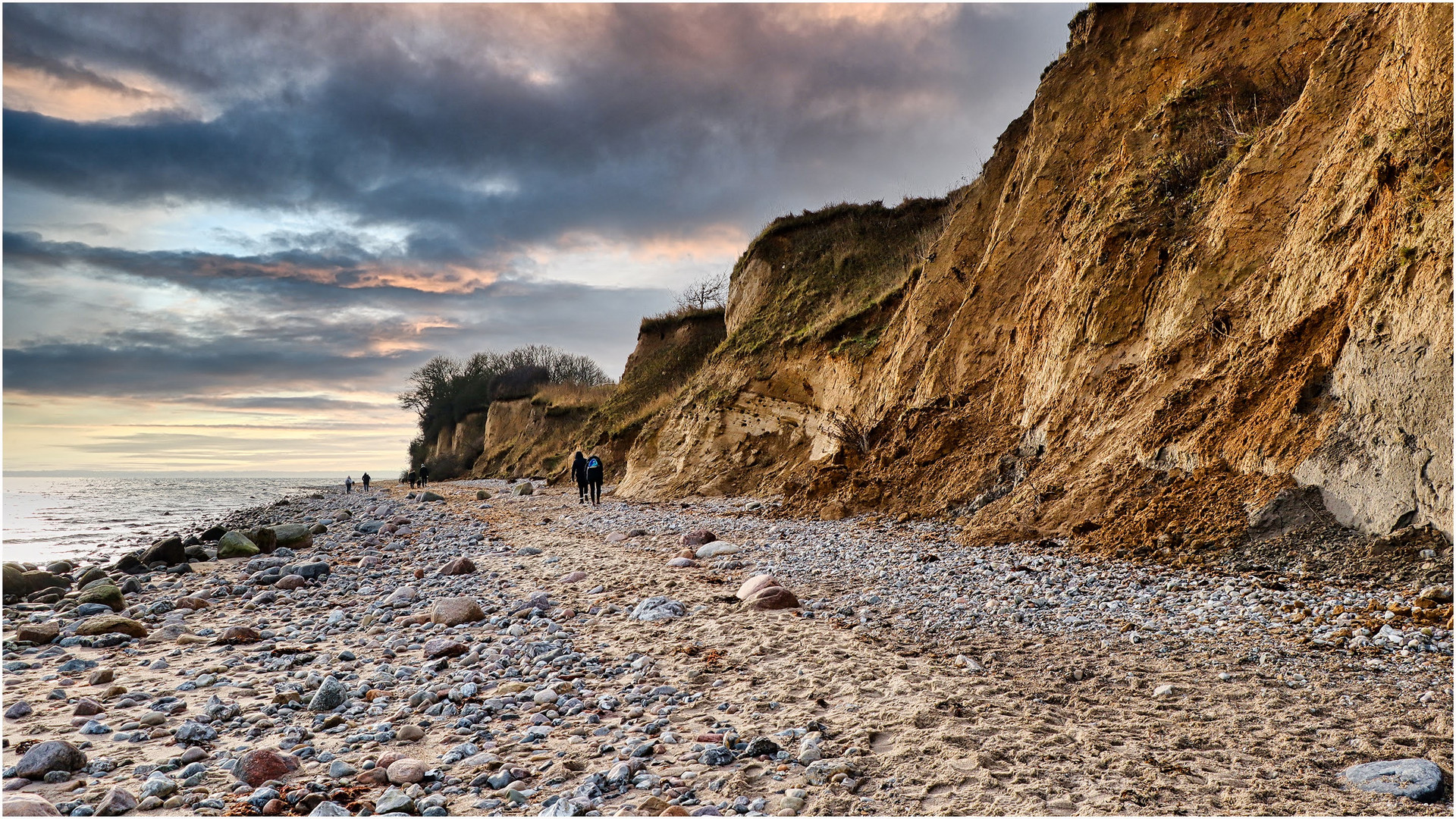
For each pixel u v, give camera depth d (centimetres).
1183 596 738
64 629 806
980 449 1495
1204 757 394
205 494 6072
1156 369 1195
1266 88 1449
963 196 2439
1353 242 956
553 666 619
